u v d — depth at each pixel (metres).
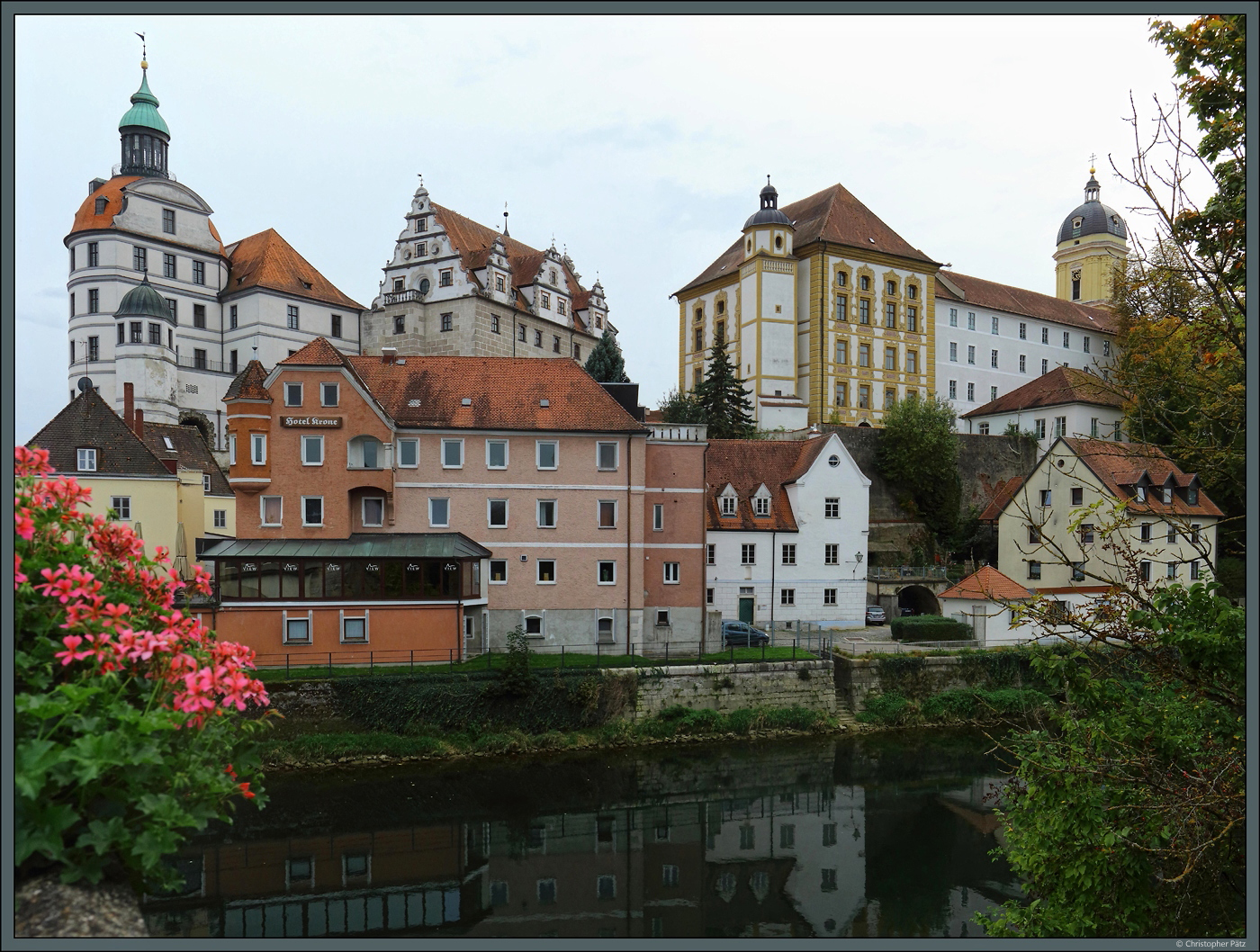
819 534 48.72
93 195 71.31
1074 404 68.88
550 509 39.47
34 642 7.00
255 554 33.94
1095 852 10.52
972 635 43.34
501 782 29.95
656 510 41.75
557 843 25.31
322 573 34.44
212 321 74.62
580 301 87.75
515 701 33.25
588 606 39.38
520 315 75.94
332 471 37.12
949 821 27.62
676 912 20.97
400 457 38.56
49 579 6.71
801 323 76.38
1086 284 104.31
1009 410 74.50
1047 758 11.34
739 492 49.19
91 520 8.24
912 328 79.19
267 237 78.00
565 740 33.03
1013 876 23.33
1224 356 10.17
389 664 34.59
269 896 21.31
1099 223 104.19
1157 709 10.52
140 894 7.61
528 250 85.31
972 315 85.31
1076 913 10.87
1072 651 10.46
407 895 21.55
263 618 33.94
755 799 29.42
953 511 60.91
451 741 31.92
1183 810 9.07
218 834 25.22
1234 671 8.56
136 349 65.31
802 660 37.69
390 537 37.00
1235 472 10.45
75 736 6.39
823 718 36.75
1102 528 10.02
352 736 31.11
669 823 27.11
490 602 38.75
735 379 65.06
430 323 71.62
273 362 73.44
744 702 36.66
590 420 39.88
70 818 6.11
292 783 29.00
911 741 35.97
